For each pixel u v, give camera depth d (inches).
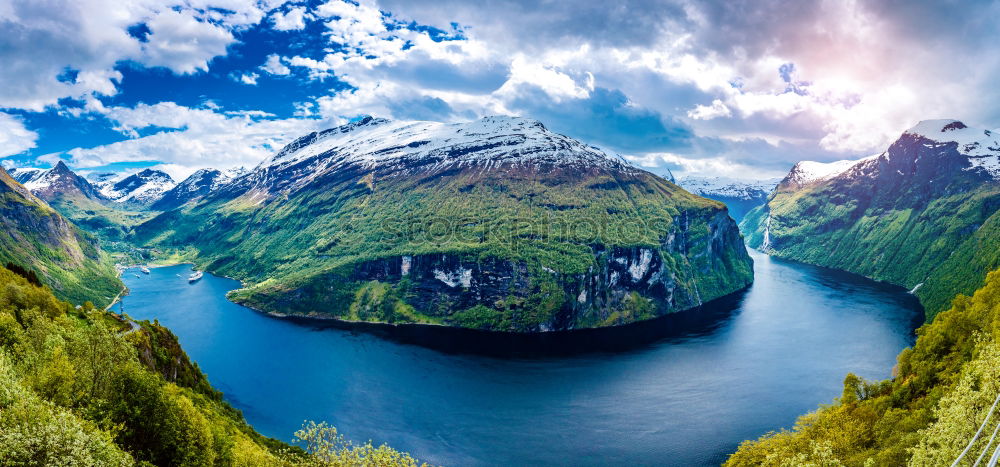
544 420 7007.9
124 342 3523.6
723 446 6240.2
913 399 4254.4
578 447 6279.5
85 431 2485.2
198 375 6195.9
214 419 4817.9
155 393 3193.9
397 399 7741.1
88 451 2320.4
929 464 2748.5
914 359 4766.2
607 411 7253.9
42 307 4921.3
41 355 3115.2
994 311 4212.6
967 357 4111.7
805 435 4195.4
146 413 3132.4
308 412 7288.4
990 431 2596.0
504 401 7652.6
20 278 5684.1
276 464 3956.7
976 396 2827.3
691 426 6752.0
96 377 3144.7
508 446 6333.7
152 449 3110.2
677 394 7795.3
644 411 7229.3
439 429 6781.5
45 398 2549.2
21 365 2974.9
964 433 2691.9
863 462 3292.3
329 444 3816.4
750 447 4419.3
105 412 2930.6
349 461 3555.6
